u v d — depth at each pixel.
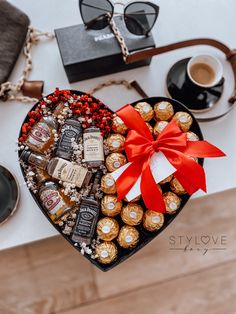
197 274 0.90
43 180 0.61
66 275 0.87
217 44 0.67
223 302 0.90
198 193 0.71
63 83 0.71
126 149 0.59
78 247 0.60
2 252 0.85
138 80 0.72
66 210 0.59
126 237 0.59
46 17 0.72
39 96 0.69
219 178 0.71
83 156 0.61
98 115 0.62
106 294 0.89
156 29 0.73
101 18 0.65
